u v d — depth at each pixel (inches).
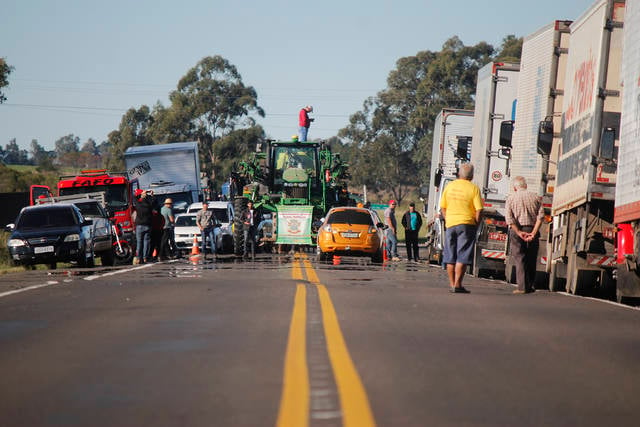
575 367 938.1
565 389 813.2
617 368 944.3
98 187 4131.4
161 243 3688.5
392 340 1069.1
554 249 2121.1
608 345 1114.7
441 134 3804.1
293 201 4210.1
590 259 1923.0
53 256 3019.2
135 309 1422.2
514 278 2438.5
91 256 3208.7
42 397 757.9
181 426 647.8
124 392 768.3
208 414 682.2
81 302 1567.4
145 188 5359.3
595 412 721.6
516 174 2459.4
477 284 2262.6
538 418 690.8
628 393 808.9
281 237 4153.5
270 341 1039.0
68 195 4015.8
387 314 1354.6
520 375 874.1
